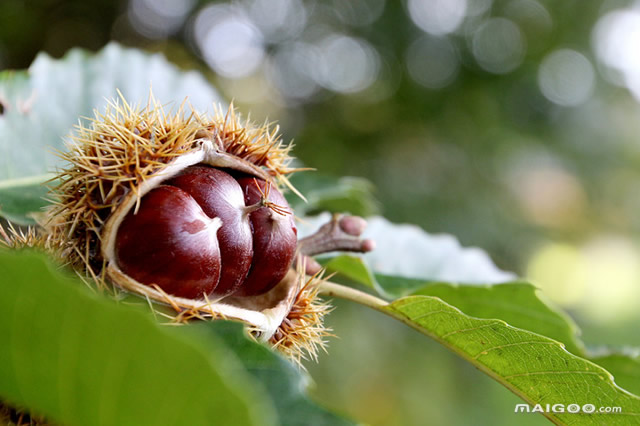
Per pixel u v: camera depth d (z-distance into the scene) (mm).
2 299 264
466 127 1006
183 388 260
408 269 412
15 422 290
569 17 1108
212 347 281
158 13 963
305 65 1081
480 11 1071
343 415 278
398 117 1006
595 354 375
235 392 257
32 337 266
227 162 326
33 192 361
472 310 389
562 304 1279
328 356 748
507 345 318
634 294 1347
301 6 1044
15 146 368
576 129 1120
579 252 1272
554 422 327
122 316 256
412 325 335
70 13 869
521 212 1027
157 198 308
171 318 303
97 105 392
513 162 1007
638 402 309
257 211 322
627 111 1312
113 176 309
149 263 304
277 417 277
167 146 315
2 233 325
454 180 962
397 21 1002
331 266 387
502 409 833
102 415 270
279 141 338
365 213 470
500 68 1048
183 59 977
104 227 306
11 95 372
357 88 1046
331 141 999
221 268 313
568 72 1162
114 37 915
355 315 786
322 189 402
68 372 267
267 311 322
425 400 791
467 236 908
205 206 313
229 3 1003
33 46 840
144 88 407
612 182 1266
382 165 964
